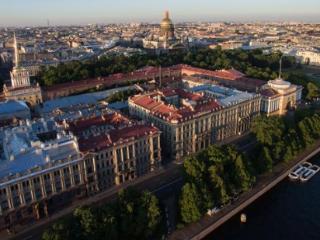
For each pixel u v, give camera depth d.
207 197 154.88
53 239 120.94
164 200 168.12
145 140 190.00
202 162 163.38
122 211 139.25
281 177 192.88
